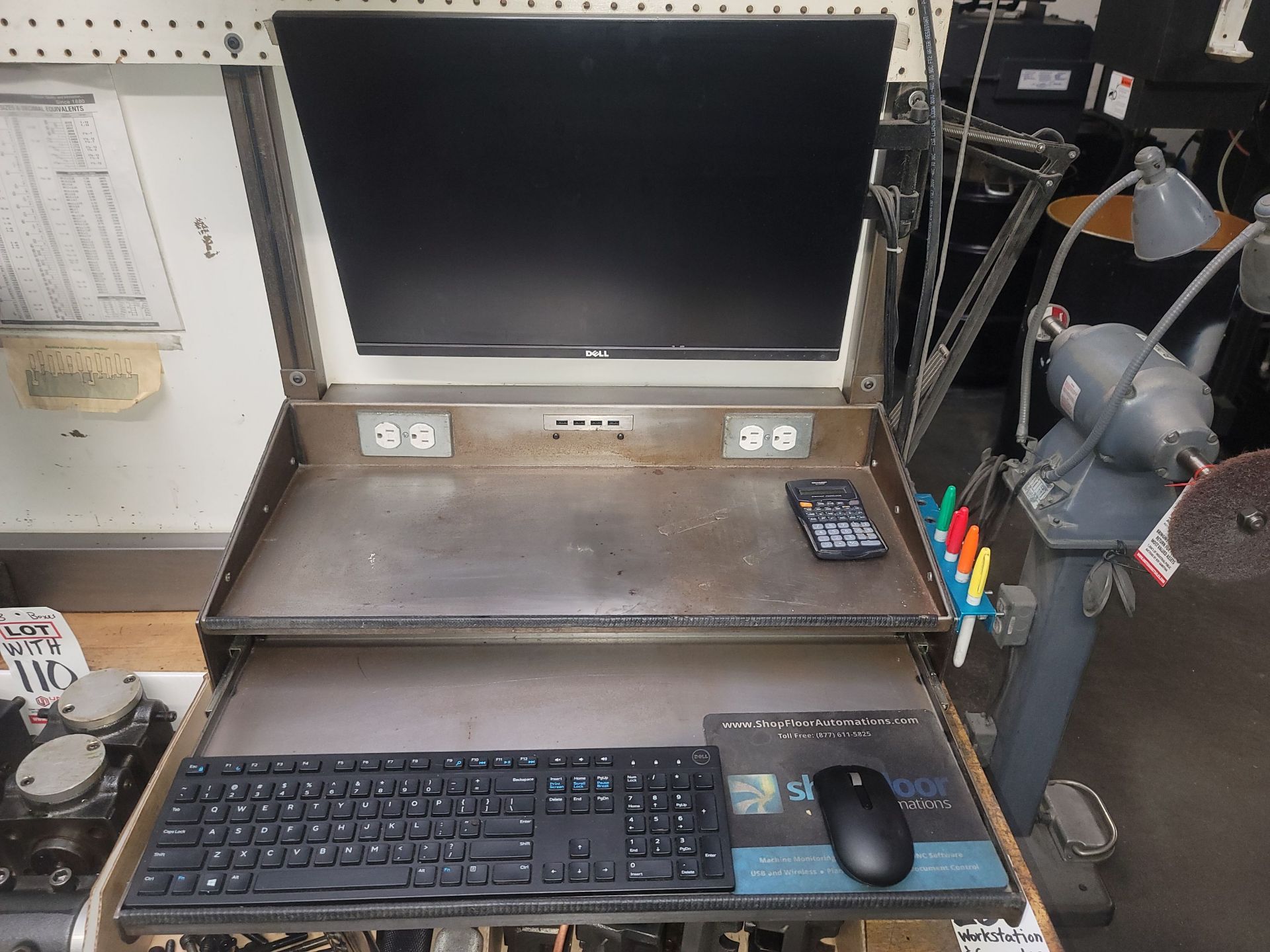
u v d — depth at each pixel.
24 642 1.21
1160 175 0.97
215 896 0.85
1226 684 2.16
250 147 1.09
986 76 2.62
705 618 1.02
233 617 1.00
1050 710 1.41
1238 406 2.90
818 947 1.11
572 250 1.06
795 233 1.04
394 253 1.07
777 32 0.87
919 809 0.94
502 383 1.33
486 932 1.05
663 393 1.31
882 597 1.07
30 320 1.26
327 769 0.95
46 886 1.11
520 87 0.92
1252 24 2.01
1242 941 1.62
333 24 0.88
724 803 0.93
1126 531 1.22
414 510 1.20
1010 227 1.13
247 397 1.34
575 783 0.94
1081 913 1.60
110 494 1.41
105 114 1.12
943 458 2.87
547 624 1.01
